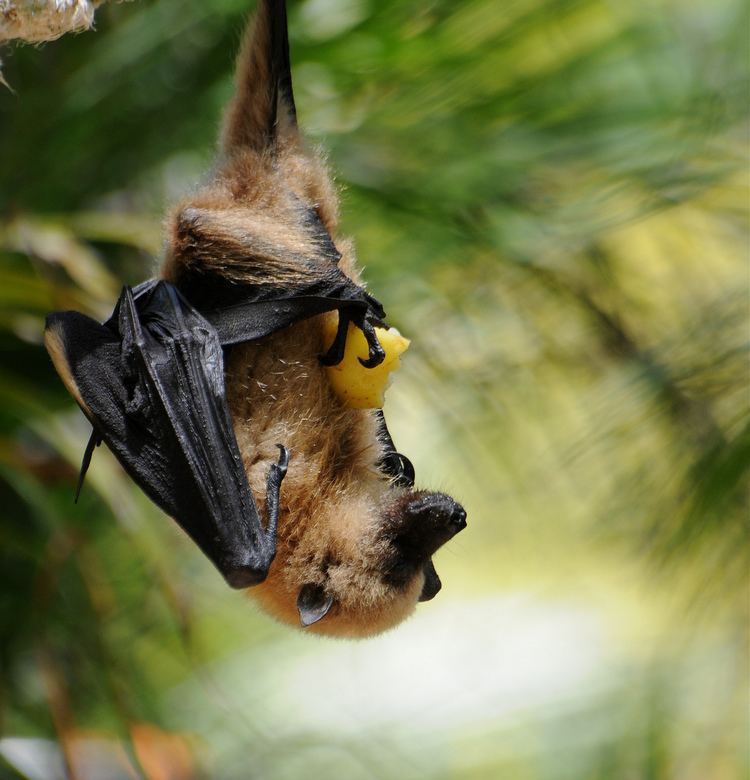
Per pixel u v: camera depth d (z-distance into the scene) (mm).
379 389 4160
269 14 4156
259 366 4148
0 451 4422
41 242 4414
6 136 4477
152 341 4117
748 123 4547
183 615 4410
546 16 4496
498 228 4527
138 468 4109
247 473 4141
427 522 4188
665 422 4527
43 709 4551
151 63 4461
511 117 4531
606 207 4527
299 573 4172
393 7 4461
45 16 4043
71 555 4535
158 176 4516
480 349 4566
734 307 4523
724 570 4516
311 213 4141
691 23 4559
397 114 4512
